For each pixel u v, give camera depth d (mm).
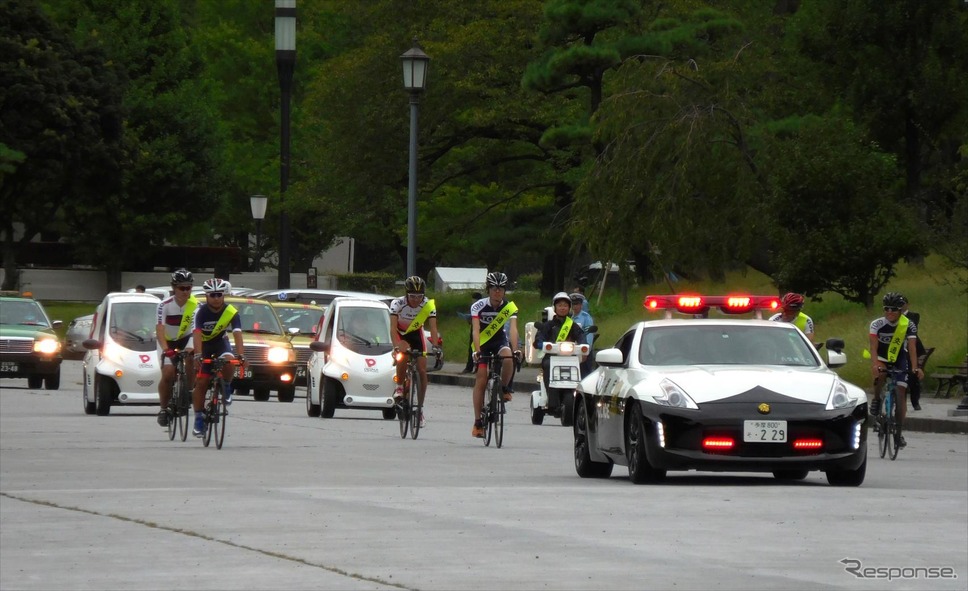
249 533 26203
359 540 25297
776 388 34156
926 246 90438
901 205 95000
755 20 133875
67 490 33438
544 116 130750
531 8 131125
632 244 107438
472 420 62906
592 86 120812
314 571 22000
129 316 65312
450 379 100688
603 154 108812
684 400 33906
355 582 21000
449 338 122688
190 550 24156
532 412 63281
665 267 106625
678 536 25844
